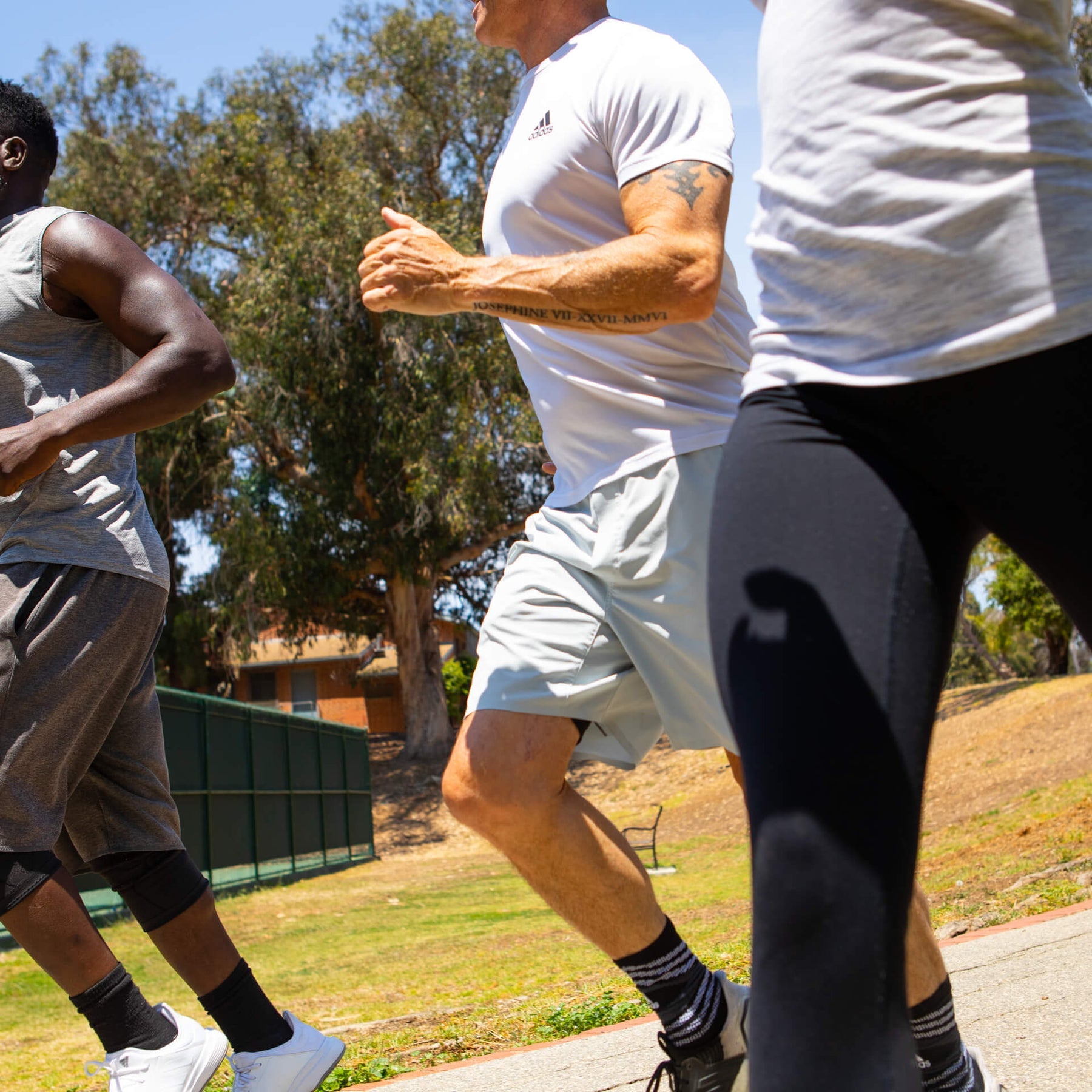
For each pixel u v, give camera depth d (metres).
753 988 1.10
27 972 10.16
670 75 1.94
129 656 2.28
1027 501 1.17
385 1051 4.24
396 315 24.38
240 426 26.09
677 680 2.01
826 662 1.11
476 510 26.20
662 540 1.99
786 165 1.30
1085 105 1.24
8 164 2.41
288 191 26.25
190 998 8.52
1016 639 38.41
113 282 2.25
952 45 1.21
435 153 28.50
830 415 1.22
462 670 39.53
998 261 1.16
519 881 18.62
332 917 14.80
